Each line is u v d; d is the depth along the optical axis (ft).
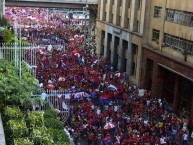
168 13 157.89
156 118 128.98
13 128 56.95
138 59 181.06
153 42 169.78
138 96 151.94
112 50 213.66
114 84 158.71
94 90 145.28
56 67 171.94
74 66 177.99
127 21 198.90
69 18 360.89
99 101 137.59
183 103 147.95
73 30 306.14
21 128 57.57
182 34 146.10
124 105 135.54
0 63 80.12
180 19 148.97
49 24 331.98
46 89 128.67
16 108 63.26
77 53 199.93
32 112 63.77
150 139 106.83
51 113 77.10
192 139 121.08
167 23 157.58
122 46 201.16
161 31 162.30
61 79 148.56
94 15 275.18
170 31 155.22
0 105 64.44
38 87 96.22
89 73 167.73
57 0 266.57
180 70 143.84
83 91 141.18
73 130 109.29
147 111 131.95
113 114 123.44
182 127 124.98
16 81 69.72
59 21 350.84
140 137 108.06
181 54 146.00
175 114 145.38
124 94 146.30
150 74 173.88
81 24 339.16
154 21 168.66
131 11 190.90
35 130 58.13
